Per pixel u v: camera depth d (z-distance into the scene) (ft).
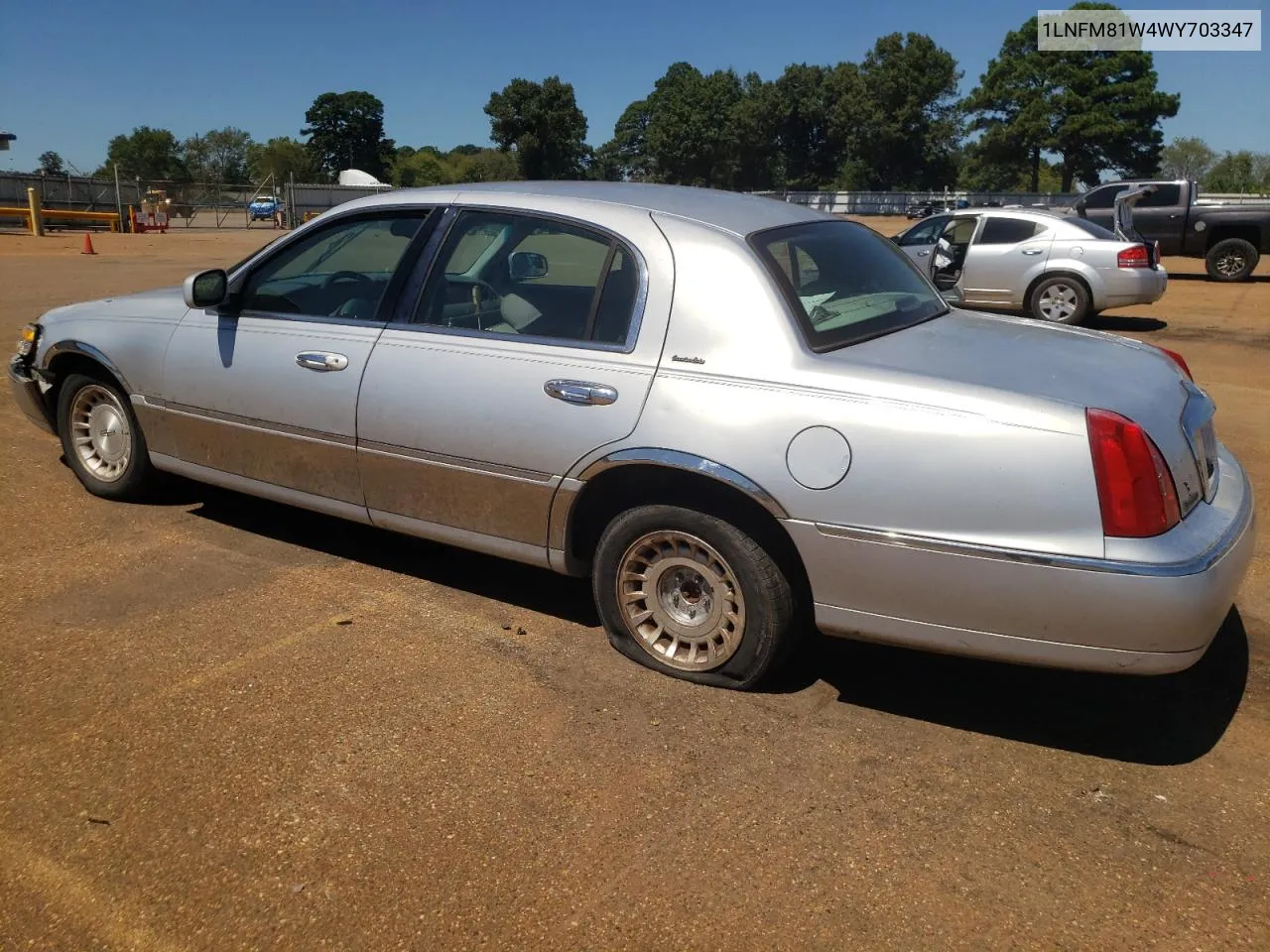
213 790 9.93
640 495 12.08
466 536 13.28
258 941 8.13
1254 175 256.93
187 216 134.72
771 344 11.09
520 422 12.28
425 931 8.25
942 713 11.64
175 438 15.99
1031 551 9.82
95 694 11.54
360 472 13.92
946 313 13.80
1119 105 217.56
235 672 12.11
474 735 10.96
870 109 260.01
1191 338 39.42
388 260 14.08
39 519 16.72
